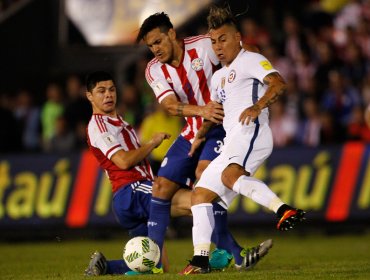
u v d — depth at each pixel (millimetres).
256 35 61781
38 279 26172
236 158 25594
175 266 32156
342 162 48969
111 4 58688
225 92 26422
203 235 25750
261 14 64812
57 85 61938
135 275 25344
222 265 27500
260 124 25969
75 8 59531
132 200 28062
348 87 56906
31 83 64938
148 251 25828
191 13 58656
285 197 49406
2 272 30984
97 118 28453
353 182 48688
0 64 64875
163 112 49906
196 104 28656
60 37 60062
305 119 56188
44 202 51750
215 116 26641
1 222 52094
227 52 26156
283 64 60312
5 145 56531
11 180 52281
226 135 26453
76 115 57844
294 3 64938
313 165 49250
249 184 24984
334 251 38719
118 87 58562
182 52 28125
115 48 58844
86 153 51469
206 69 28281
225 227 27641
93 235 51125
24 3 64375
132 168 28297
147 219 28531
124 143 28500
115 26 58844
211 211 25953
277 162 49750
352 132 53812
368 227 48625
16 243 50750
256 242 45750
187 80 28266
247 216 49844
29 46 64625
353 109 55469
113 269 26438
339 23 62906
